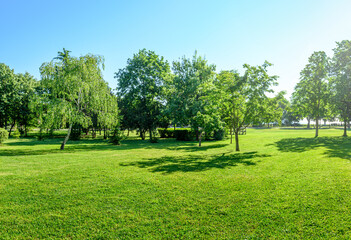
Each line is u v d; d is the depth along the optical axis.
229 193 6.83
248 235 4.42
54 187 7.51
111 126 23.06
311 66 31.48
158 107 35.25
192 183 7.96
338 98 26.64
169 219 5.15
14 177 8.80
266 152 15.90
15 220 5.11
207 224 4.91
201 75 32.22
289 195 6.46
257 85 16.97
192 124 28.47
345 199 5.94
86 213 5.48
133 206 5.90
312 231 4.49
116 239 4.34
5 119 40.44
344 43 28.38
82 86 19.61
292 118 71.56
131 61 36.44
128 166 11.24
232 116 18.80
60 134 45.28
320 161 11.09
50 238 4.39
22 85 38.94
